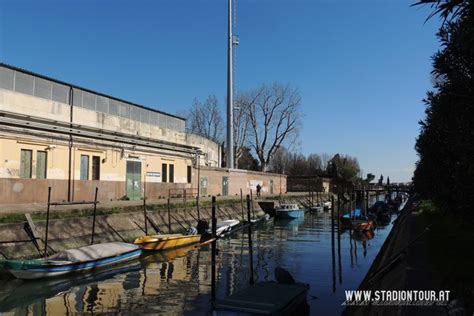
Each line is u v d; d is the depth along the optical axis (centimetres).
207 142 4428
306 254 2203
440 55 480
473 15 408
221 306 1048
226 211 3559
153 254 2069
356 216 3941
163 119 3572
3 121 2034
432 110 590
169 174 3472
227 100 4900
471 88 465
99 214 2127
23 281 1441
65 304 1256
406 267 1009
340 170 8812
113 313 1178
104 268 1689
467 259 1095
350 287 1473
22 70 2270
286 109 6316
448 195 683
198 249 2278
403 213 3400
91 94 2758
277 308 1026
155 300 1300
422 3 409
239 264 1900
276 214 4362
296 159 9956
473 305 715
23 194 2145
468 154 490
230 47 4922
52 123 2328
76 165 2502
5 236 1588
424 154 791
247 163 7950
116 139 2802
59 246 1777
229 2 4956
